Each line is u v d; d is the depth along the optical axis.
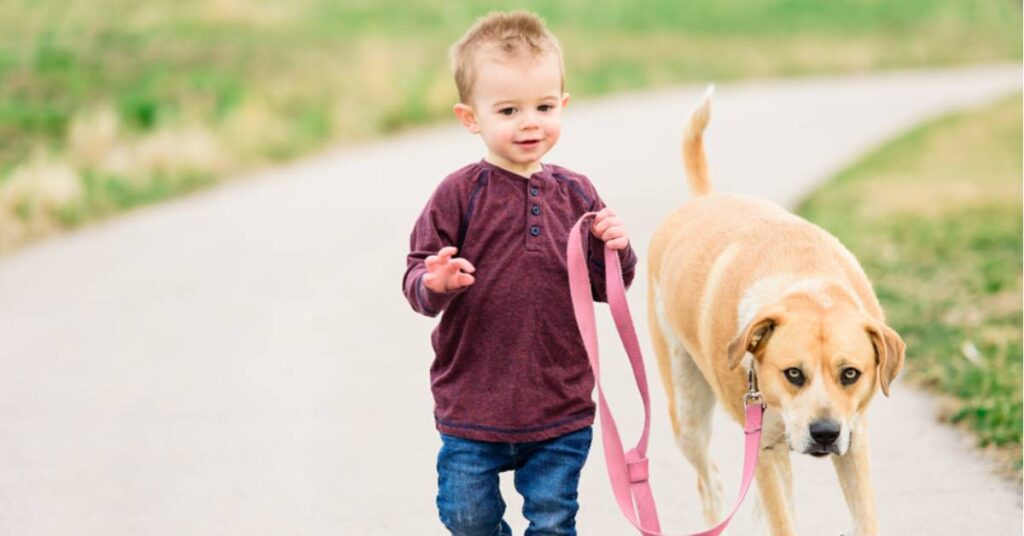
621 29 37.16
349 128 19.19
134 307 9.48
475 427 3.94
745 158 17.25
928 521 5.23
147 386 7.54
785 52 36.38
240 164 16.48
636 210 12.87
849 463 4.51
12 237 11.96
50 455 6.40
